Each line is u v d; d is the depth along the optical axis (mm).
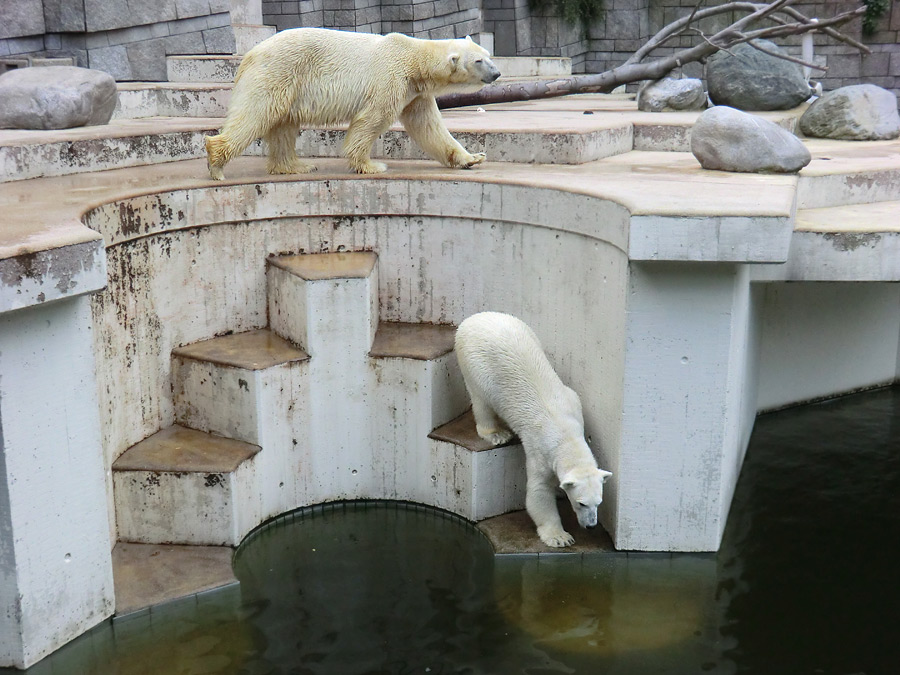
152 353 5320
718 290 4504
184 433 5445
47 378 3771
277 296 5762
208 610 4449
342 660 4047
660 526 4914
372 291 5633
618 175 5844
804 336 7129
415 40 5938
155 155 6719
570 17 17219
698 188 5125
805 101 10164
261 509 5316
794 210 5207
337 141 7051
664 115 8812
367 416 5602
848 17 8352
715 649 4113
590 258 5020
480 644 4164
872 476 6004
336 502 5715
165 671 3955
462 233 5816
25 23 9320
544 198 5301
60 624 4027
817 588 4648
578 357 5289
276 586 4703
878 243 5148
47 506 3863
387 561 4988
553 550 4969
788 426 6898
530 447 5004
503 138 6766
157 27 10391
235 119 5762
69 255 3631
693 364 4633
